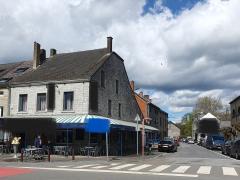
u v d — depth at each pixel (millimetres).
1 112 37406
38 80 35906
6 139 35156
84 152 31922
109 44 40156
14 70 41375
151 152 43312
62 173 16406
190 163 24297
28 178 14312
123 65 43719
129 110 45406
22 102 36719
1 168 18984
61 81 34844
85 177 14852
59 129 33406
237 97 63750
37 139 31031
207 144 60812
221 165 22766
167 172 17625
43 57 41969
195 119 117375
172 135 143375
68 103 34688
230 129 67312
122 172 17250
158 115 81812
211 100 117125
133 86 67062
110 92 38938
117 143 38656
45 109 35344
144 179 14484
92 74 34406
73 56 41625
